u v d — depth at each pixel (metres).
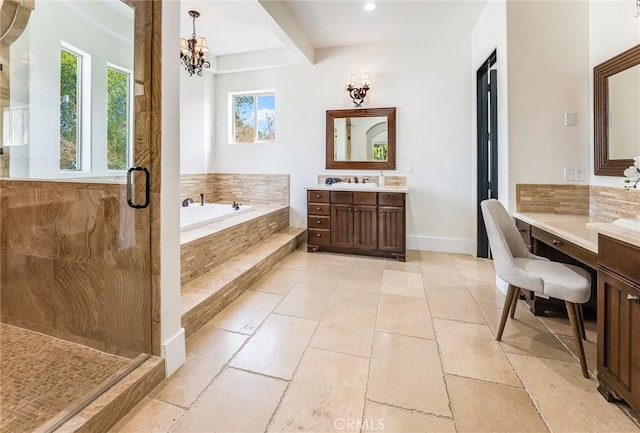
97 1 1.96
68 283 1.94
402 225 3.86
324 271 3.47
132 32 1.70
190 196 4.71
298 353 1.91
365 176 4.54
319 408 1.47
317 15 3.60
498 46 2.95
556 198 2.70
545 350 1.95
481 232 3.99
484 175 3.90
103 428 1.34
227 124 5.14
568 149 2.66
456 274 3.38
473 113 4.00
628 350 1.36
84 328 1.90
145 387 1.55
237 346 1.99
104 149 1.84
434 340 2.06
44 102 2.23
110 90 1.86
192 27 3.85
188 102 4.65
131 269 1.73
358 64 4.46
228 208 4.37
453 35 4.11
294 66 4.71
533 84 2.70
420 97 4.27
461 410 1.46
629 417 1.40
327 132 4.63
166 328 1.70
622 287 1.39
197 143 4.84
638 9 1.98
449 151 4.21
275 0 3.22
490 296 2.79
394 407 1.48
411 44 4.25
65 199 1.92
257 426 1.37
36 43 2.28
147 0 1.62
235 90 5.05
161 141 1.66
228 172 5.20
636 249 1.30
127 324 1.76
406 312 2.47
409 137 4.34
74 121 2.05
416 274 3.38
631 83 2.22
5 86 2.19
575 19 2.62
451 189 4.24
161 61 1.64
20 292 2.10
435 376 1.70
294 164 4.86
